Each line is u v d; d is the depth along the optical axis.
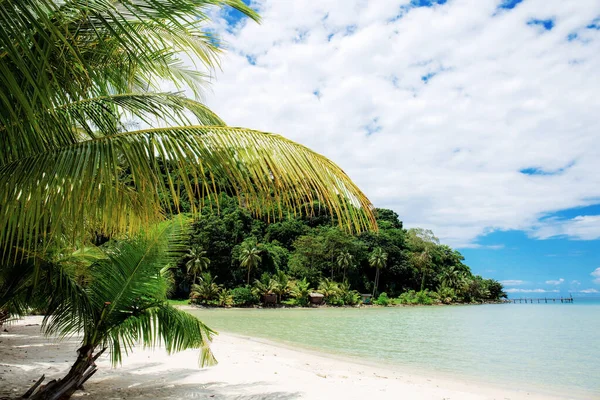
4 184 2.25
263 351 13.29
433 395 7.60
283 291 60.28
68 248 4.36
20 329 15.16
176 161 2.39
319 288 66.06
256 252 63.88
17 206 2.24
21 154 2.43
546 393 9.02
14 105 2.28
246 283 66.44
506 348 17.25
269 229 81.00
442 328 27.31
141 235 5.11
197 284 61.25
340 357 13.39
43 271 4.49
